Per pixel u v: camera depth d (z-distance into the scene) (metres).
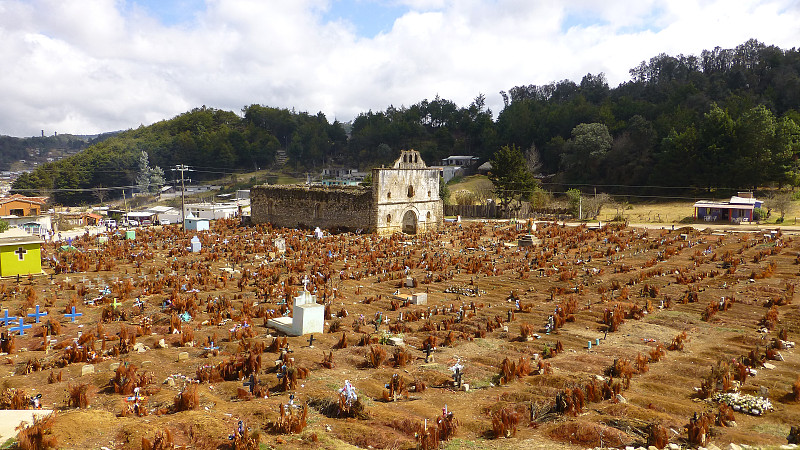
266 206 80.88
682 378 20.11
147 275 40.84
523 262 46.34
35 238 41.47
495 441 15.51
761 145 80.00
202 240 59.53
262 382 19.67
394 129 173.50
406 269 42.47
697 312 29.84
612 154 105.12
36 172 153.50
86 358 22.23
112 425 15.62
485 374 21.06
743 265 41.69
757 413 17.02
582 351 23.80
